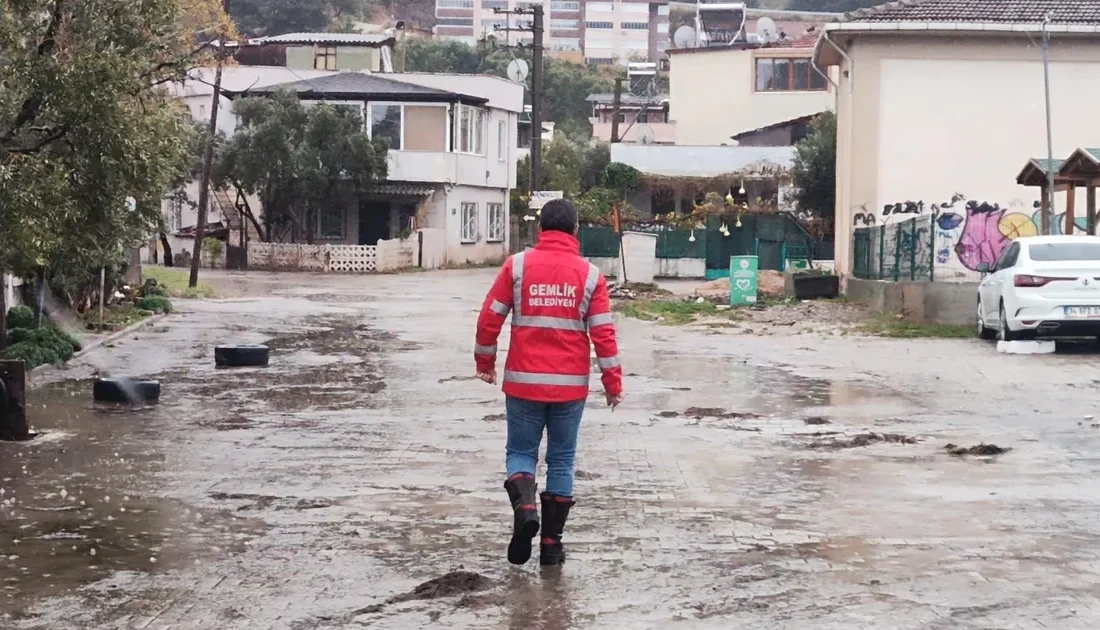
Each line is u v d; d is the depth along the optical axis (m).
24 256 11.23
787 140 63.34
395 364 17.09
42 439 10.88
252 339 20.80
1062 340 20.31
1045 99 26.97
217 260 51.06
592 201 56.25
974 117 29.36
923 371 16.30
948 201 29.55
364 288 37.59
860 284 28.20
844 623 5.62
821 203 52.41
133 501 8.32
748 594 6.11
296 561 6.77
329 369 16.50
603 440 10.86
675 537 7.29
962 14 29.22
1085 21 28.81
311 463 9.73
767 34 70.62
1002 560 6.72
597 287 6.79
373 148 50.09
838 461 9.84
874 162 29.61
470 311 27.88
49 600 6.02
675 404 13.23
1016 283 18.38
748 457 10.02
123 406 13.02
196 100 57.38
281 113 49.34
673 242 48.12
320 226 53.53
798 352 18.98
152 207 12.97
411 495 8.52
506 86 59.50
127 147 11.58
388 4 123.75
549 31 135.25
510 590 6.20
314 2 99.25
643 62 123.69
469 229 57.09
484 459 9.92
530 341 6.73
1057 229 26.77
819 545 7.08
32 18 11.57
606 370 6.77
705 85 68.81
